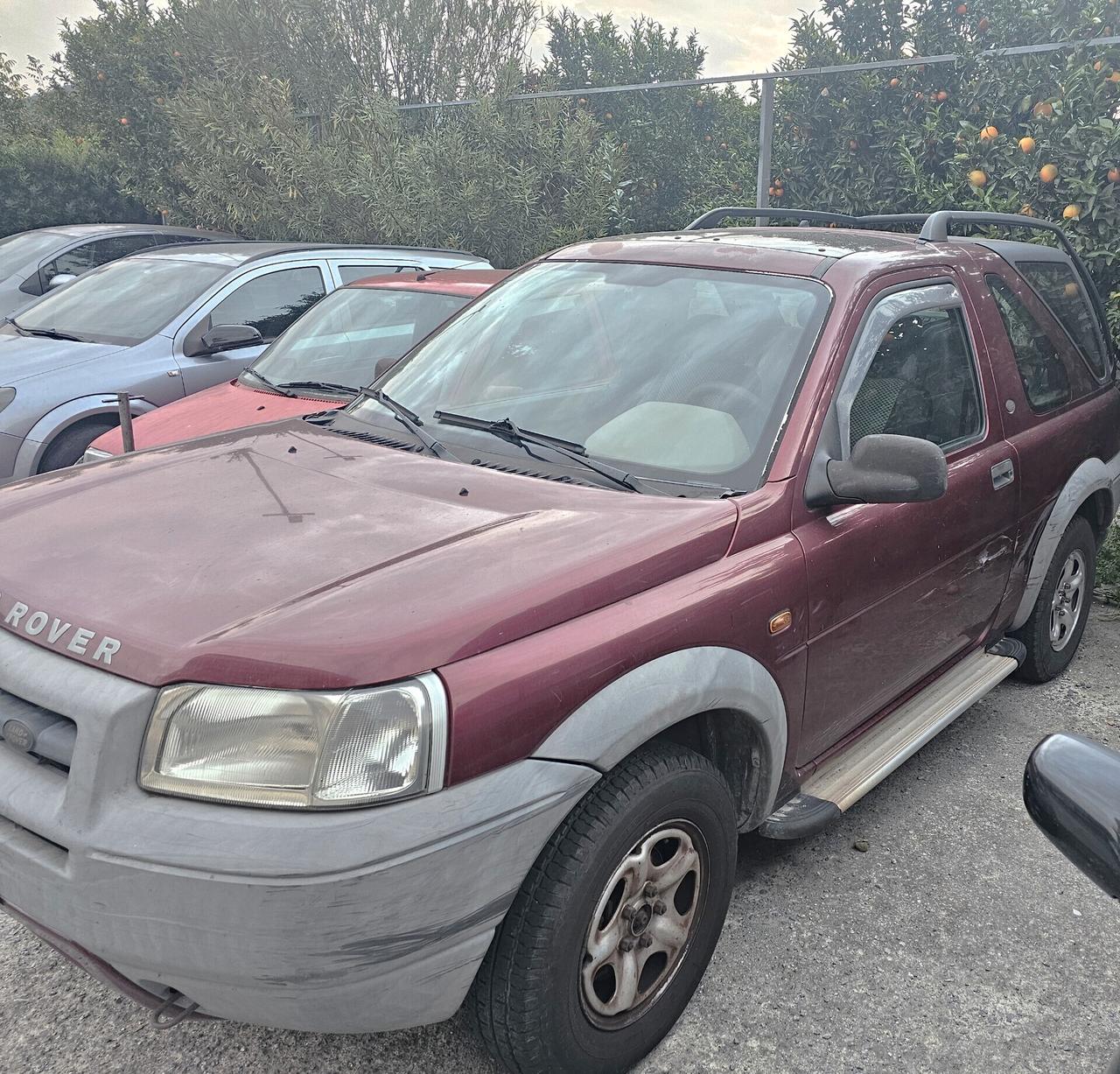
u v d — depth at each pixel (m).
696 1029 2.57
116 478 2.79
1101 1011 2.67
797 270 3.14
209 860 1.78
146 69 12.43
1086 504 4.45
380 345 5.85
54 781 1.97
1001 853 3.35
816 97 8.12
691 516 2.46
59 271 10.02
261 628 1.94
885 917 3.01
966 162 7.41
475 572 2.14
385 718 1.84
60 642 2.02
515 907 2.06
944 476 2.57
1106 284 6.96
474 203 9.71
